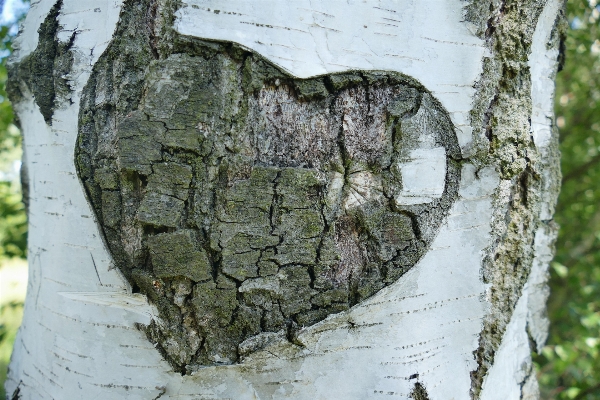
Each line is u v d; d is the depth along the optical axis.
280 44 0.71
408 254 0.73
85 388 0.74
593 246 1.88
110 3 0.72
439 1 0.73
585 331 1.60
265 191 0.71
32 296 0.78
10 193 1.33
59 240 0.74
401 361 0.73
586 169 1.93
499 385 0.78
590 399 1.47
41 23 0.74
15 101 0.79
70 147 0.73
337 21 0.71
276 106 0.71
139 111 0.71
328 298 0.72
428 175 0.73
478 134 0.74
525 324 0.82
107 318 0.73
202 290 0.71
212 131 0.71
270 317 0.72
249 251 0.71
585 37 1.64
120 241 0.72
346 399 0.73
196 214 0.71
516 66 0.75
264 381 0.72
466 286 0.75
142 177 0.72
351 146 0.72
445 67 0.73
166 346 0.72
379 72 0.72
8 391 0.81
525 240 0.77
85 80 0.73
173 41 0.71
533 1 0.75
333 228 0.72
